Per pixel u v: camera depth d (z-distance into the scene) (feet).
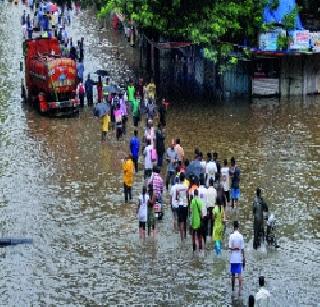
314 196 212.43
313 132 272.72
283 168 234.38
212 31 304.50
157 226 196.85
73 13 506.07
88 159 247.91
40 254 181.78
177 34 308.19
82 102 312.50
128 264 176.04
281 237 188.44
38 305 158.51
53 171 236.43
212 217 187.73
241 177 227.40
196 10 306.76
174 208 190.80
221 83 324.19
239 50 314.35
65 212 205.77
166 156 239.91
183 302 158.71
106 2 338.34
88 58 389.60
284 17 311.06
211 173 207.92
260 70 322.96
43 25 428.56
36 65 302.86
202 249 182.29
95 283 167.53
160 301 159.33
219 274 170.50
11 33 441.68
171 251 182.29
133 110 286.66
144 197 187.83
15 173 234.58
